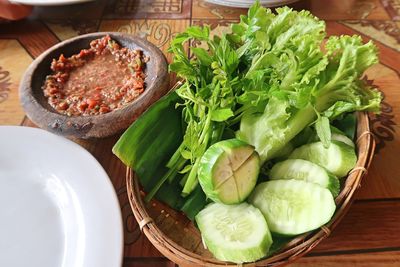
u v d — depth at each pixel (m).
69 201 0.30
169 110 0.31
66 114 0.36
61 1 0.50
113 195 0.29
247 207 0.26
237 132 0.30
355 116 0.30
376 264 0.26
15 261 0.27
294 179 0.27
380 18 0.48
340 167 0.27
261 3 0.46
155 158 0.30
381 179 0.31
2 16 0.49
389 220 0.29
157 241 0.25
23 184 0.32
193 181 0.29
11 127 0.34
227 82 0.28
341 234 0.28
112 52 0.42
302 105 0.28
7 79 0.43
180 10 0.52
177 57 0.31
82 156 0.32
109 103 0.37
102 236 0.27
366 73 0.40
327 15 0.49
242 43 0.33
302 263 0.27
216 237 0.25
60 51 0.41
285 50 0.29
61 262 0.27
